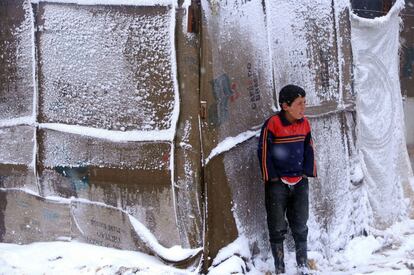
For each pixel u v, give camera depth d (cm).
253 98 535
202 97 490
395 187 714
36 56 579
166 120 509
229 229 515
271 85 550
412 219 724
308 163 530
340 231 619
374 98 691
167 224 517
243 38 521
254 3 534
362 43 672
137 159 526
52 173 583
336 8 627
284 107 517
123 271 502
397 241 657
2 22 601
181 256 504
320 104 602
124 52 525
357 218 646
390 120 714
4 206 627
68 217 580
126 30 523
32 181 600
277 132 518
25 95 593
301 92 511
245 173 534
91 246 557
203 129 492
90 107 550
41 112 582
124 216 540
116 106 533
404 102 824
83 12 548
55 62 568
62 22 561
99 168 548
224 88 505
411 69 821
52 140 579
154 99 514
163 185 514
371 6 706
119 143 533
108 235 555
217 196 505
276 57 555
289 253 575
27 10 584
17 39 593
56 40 566
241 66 520
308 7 592
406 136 834
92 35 543
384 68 707
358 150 656
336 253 605
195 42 490
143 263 513
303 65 584
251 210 540
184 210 505
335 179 622
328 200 610
